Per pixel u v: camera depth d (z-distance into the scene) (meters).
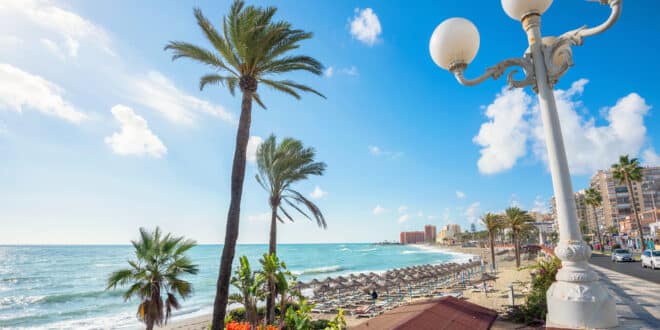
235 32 10.61
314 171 17.27
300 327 6.66
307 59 11.54
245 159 10.14
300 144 17.66
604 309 3.64
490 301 18.59
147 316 11.18
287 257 122.06
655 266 21.11
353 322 17.80
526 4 4.41
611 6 3.64
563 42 4.14
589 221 131.25
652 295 7.93
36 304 31.58
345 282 29.83
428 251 174.50
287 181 17.20
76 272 62.69
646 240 59.62
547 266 11.72
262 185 17.19
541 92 4.29
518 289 22.83
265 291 7.62
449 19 4.61
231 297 7.68
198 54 10.91
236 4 10.76
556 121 4.15
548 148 4.19
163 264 11.80
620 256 29.81
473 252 142.00
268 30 10.87
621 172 48.59
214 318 8.89
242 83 10.66
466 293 24.02
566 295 3.82
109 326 21.92
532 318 10.10
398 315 10.18
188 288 12.05
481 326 9.82
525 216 45.72
